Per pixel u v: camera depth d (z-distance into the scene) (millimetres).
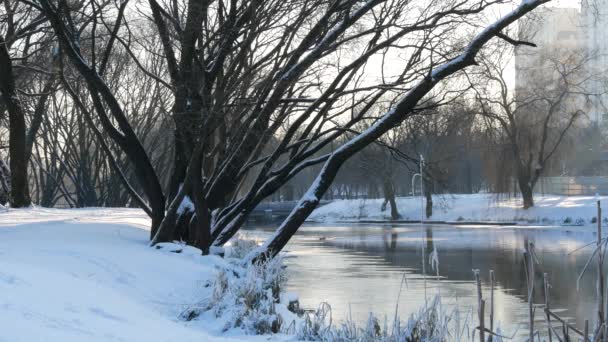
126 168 58719
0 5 29734
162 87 51219
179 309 9555
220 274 10344
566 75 55562
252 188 16219
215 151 15977
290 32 15289
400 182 81125
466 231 50031
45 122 60031
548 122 59500
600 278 5734
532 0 13453
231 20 14992
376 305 15047
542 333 12023
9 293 7125
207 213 14852
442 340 7551
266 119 15109
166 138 53062
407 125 25125
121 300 8906
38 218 22094
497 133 58875
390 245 37250
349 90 15219
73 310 7324
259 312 8992
